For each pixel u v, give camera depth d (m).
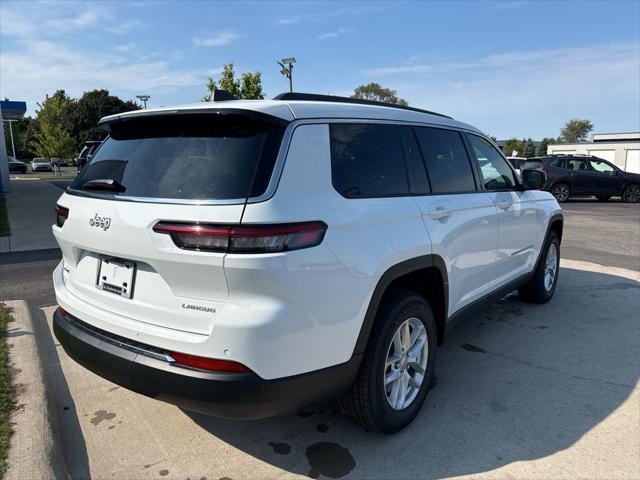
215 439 2.83
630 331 4.58
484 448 2.77
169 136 2.52
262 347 2.11
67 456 2.65
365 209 2.56
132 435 2.86
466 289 3.58
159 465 2.60
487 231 3.75
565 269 7.00
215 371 2.13
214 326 2.11
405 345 2.91
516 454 2.71
